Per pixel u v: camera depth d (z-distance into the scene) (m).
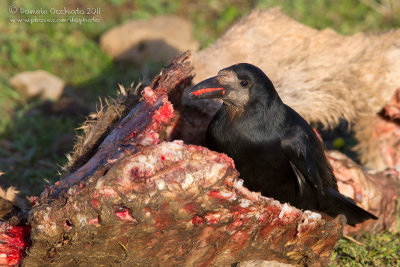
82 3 19.70
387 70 10.18
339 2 20.64
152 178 5.80
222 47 10.03
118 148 6.39
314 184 8.15
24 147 12.70
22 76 15.51
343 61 10.17
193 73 8.40
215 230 6.25
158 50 16.94
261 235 6.54
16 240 6.81
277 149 7.96
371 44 10.34
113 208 5.77
